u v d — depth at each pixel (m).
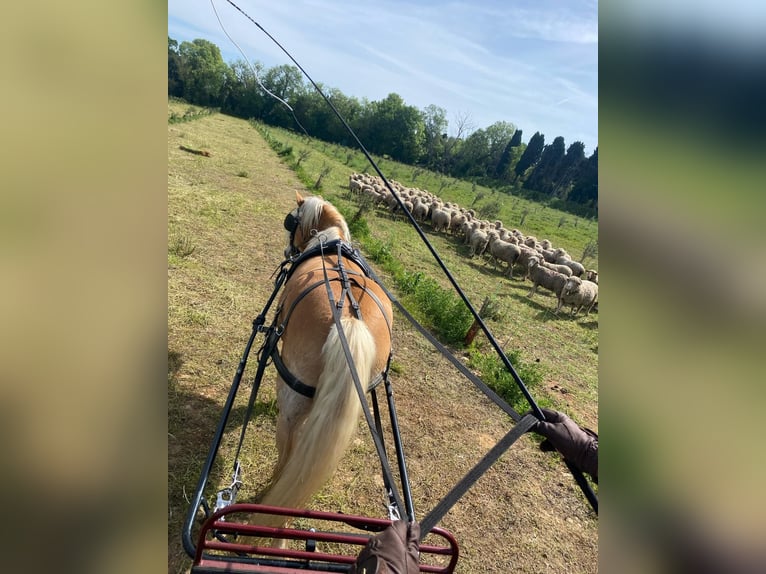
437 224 16.77
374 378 2.64
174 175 11.57
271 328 2.93
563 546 3.62
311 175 19.75
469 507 3.72
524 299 11.91
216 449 2.22
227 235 8.23
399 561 1.26
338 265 2.90
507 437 1.55
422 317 7.42
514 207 36.47
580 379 7.41
